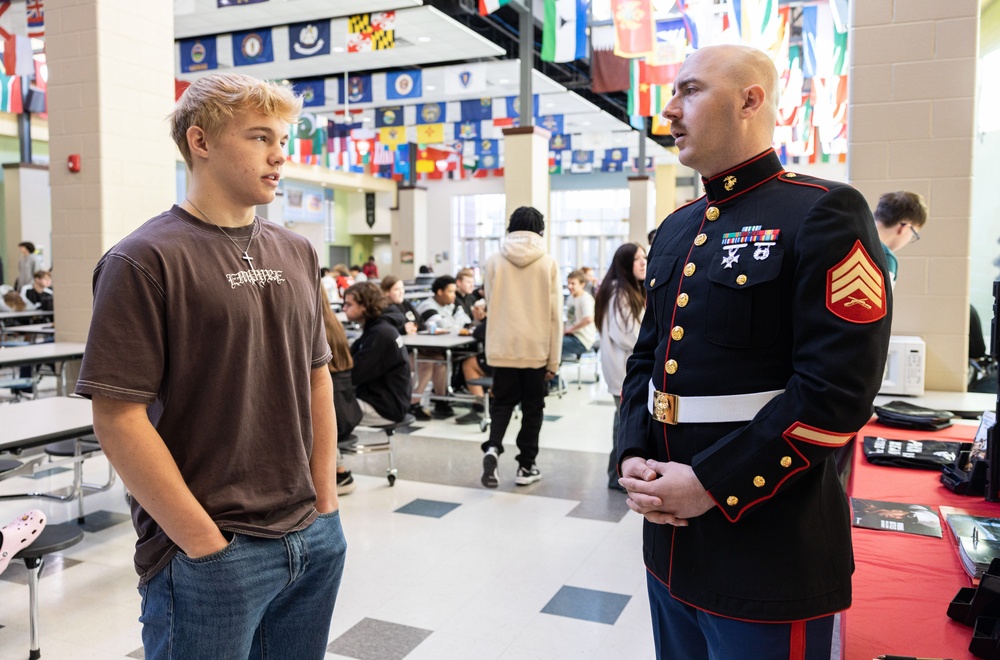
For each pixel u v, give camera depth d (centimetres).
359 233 2500
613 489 463
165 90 658
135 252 132
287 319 149
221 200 144
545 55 771
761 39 697
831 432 116
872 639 139
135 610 301
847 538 134
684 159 142
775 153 138
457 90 1080
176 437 138
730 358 130
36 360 546
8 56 891
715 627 130
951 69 388
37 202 1484
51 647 271
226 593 133
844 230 121
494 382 468
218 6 868
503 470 507
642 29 689
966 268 395
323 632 157
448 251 2505
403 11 999
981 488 226
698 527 131
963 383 400
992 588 142
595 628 288
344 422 437
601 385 876
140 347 130
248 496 140
